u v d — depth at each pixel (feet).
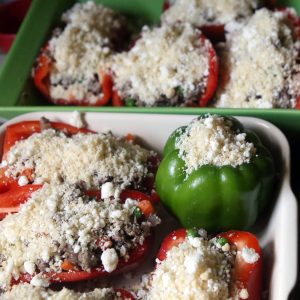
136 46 1.65
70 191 1.25
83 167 1.32
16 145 1.42
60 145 1.36
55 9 1.88
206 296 1.05
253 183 1.23
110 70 1.66
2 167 1.37
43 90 1.73
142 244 1.22
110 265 1.16
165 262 1.15
